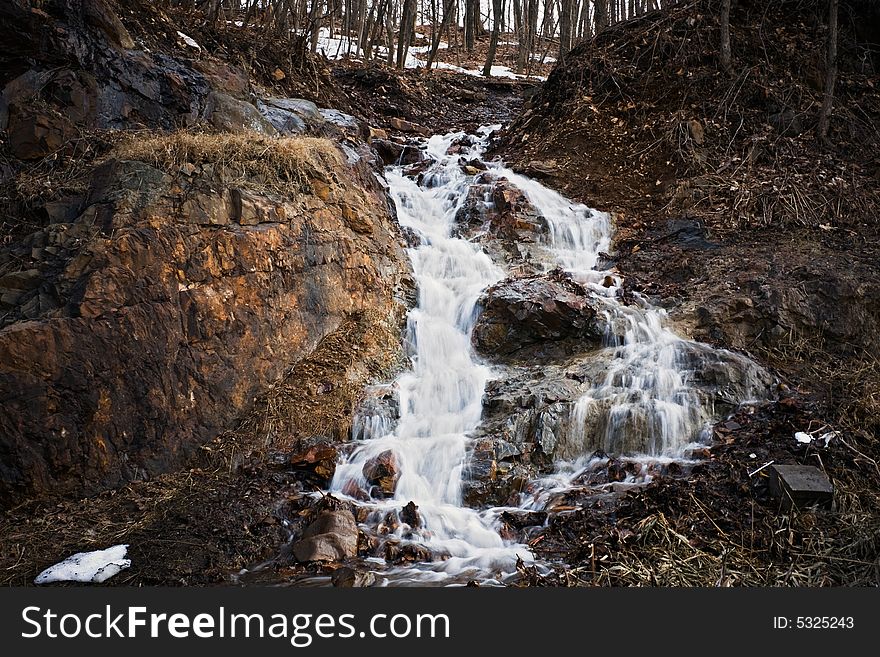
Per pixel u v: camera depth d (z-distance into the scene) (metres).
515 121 13.30
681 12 12.59
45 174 7.52
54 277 6.06
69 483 5.64
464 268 9.02
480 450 6.28
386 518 5.71
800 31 12.05
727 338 7.61
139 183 6.78
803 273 8.06
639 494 5.73
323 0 16.73
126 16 10.47
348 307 7.78
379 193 9.59
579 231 9.73
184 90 9.39
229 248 6.81
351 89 14.65
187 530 5.43
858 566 4.91
